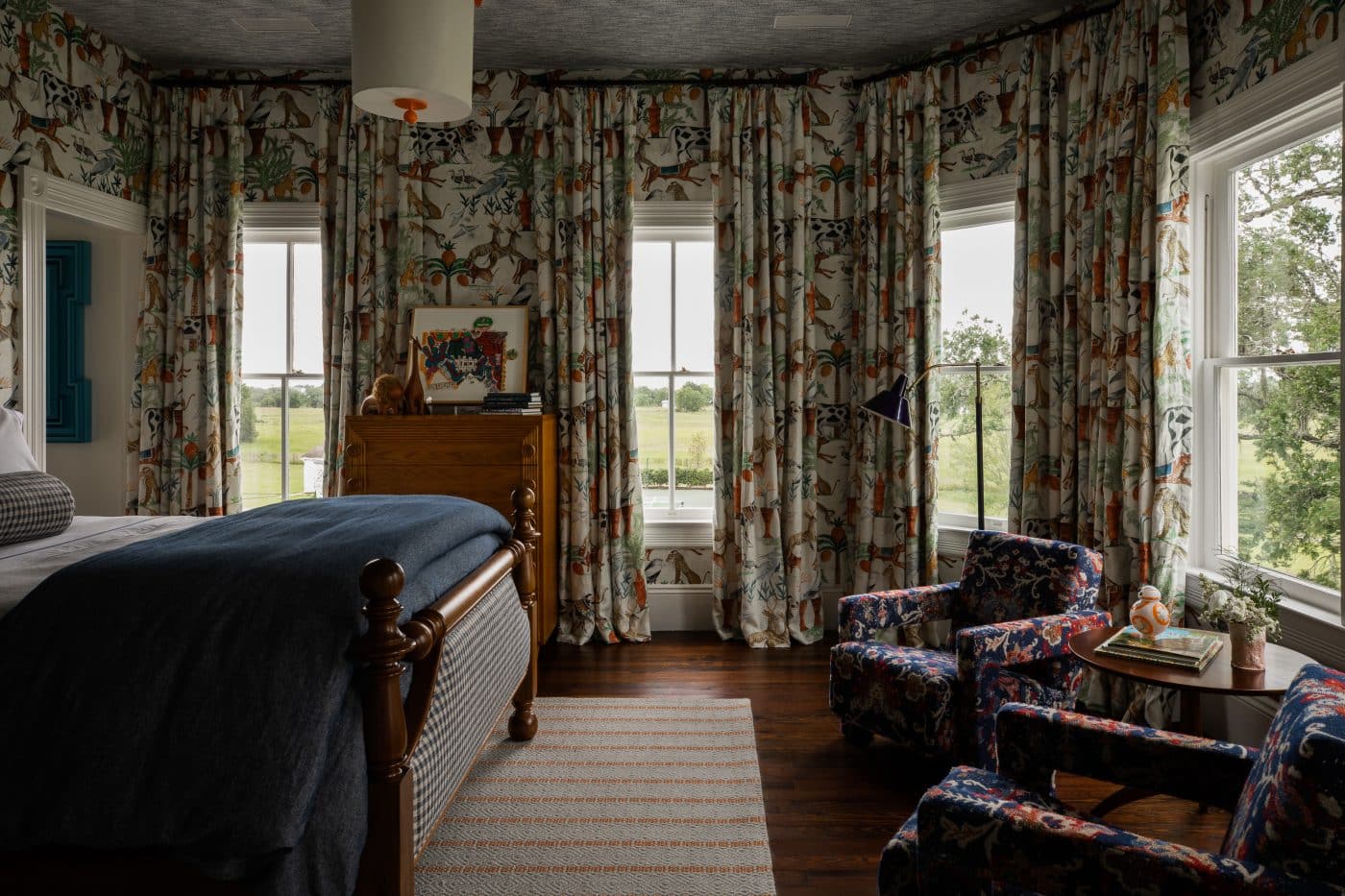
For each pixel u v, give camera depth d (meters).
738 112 4.54
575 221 4.53
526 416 4.08
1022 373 3.98
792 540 4.53
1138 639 2.45
